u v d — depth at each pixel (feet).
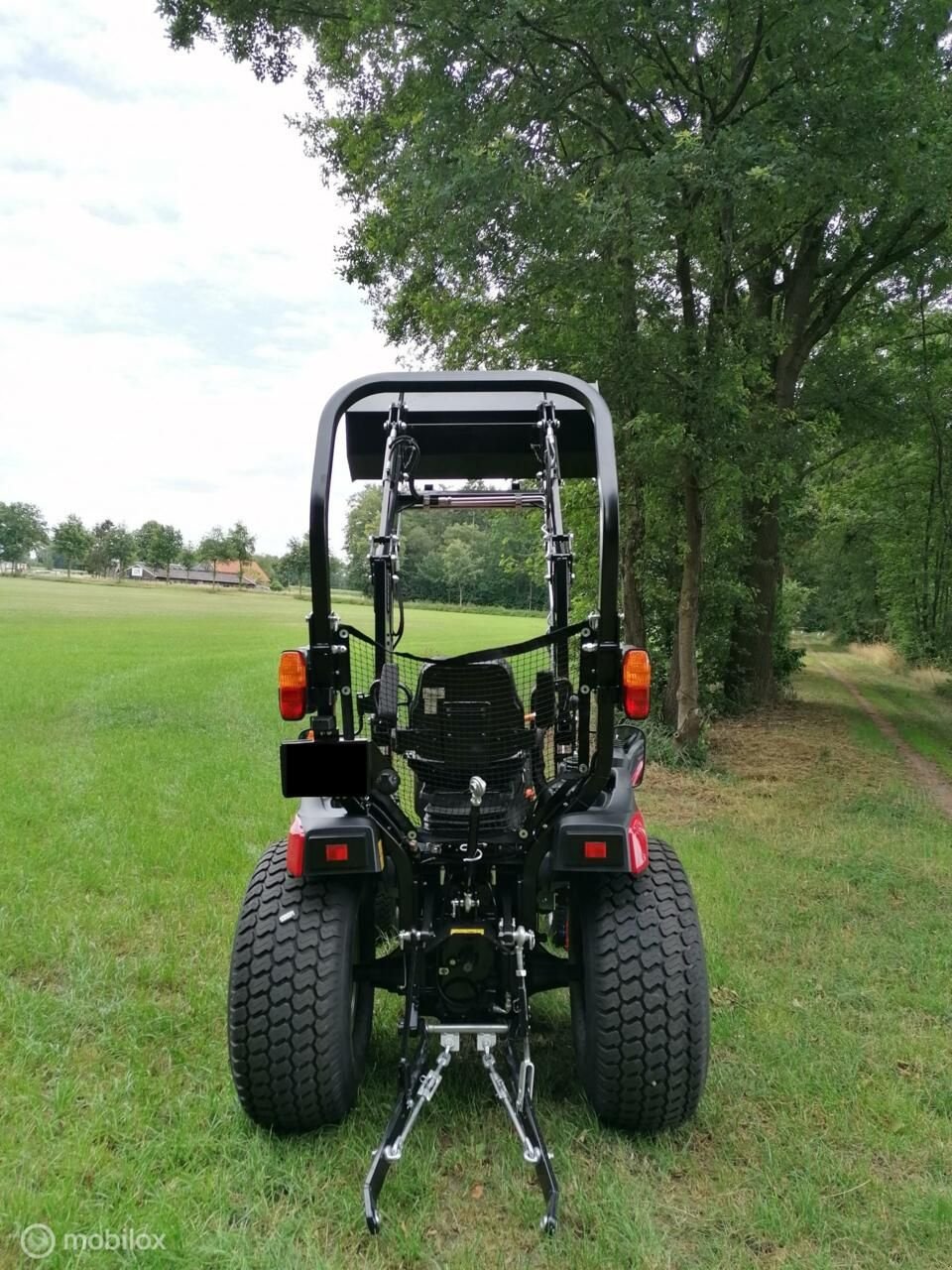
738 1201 7.98
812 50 23.58
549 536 10.37
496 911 9.27
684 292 26.89
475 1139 8.71
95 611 136.36
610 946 8.62
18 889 15.26
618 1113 8.70
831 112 23.54
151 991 11.69
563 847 8.48
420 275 32.99
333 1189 7.96
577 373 26.35
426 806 9.62
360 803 8.71
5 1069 9.67
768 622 47.21
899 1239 7.60
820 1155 8.66
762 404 27.96
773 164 22.54
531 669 10.13
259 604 188.85
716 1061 10.44
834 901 16.48
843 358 44.57
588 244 23.66
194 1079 9.66
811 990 12.62
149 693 44.65
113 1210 7.56
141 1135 8.63
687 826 22.09
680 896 9.02
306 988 8.33
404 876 8.74
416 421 11.29
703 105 26.11
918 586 78.69
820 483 68.54
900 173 25.08
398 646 12.18
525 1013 8.64
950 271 40.73
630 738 11.28
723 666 45.27
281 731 34.37
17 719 35.12
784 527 54.39
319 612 8.25
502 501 11.92
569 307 26.35
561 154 27.73
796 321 41.52
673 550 35.40
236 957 8.50
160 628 103.55
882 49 24.09
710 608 39.63
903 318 46.14
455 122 25.86
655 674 37.70
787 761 31.89
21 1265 6.92
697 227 24.93
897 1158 8.75
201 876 16.22
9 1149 8.27
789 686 57.52
